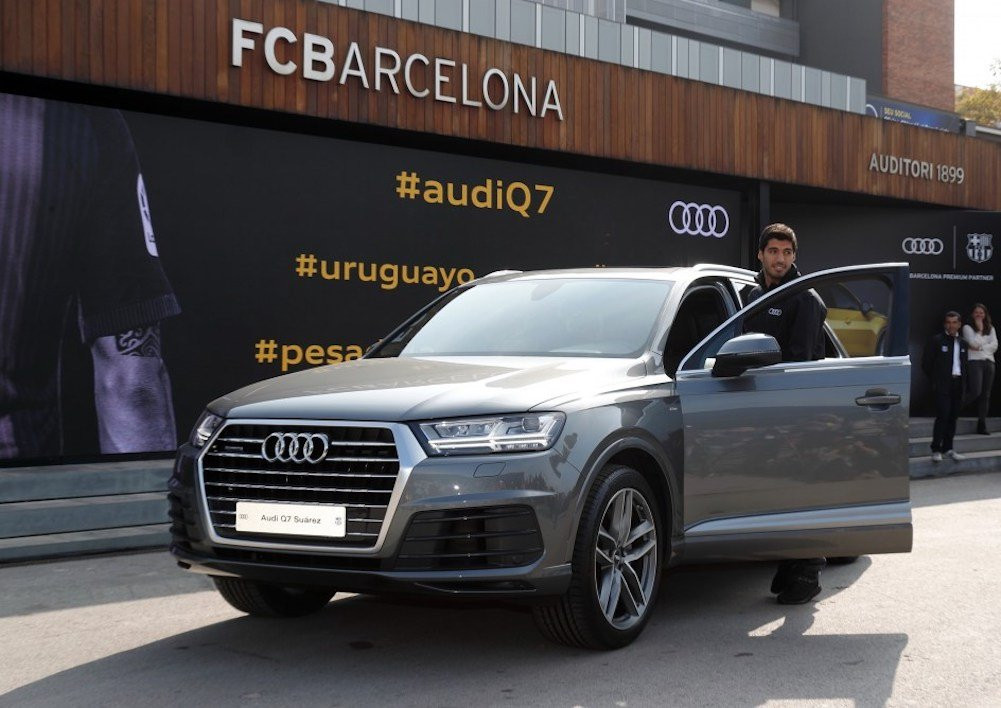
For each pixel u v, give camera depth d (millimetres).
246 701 4047
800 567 5621
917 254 16859
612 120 12969
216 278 10555
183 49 10039
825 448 5309
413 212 11828
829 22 30578
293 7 10625
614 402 4648
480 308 5871
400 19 11305
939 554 7227
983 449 14570
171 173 10312
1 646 4977
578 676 4312
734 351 5008
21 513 7445
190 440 4738
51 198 9672
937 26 31188
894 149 16031
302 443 4305
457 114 11711
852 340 16062
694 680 4266
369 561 4148
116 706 4031
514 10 13484
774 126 14594
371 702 4000
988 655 4699
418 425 4199
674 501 4902
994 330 16047
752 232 14828
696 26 28203
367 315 11500
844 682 4262
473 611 5453
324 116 10828
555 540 4262
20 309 9523
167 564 7078
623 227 13508
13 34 9227
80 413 9781
